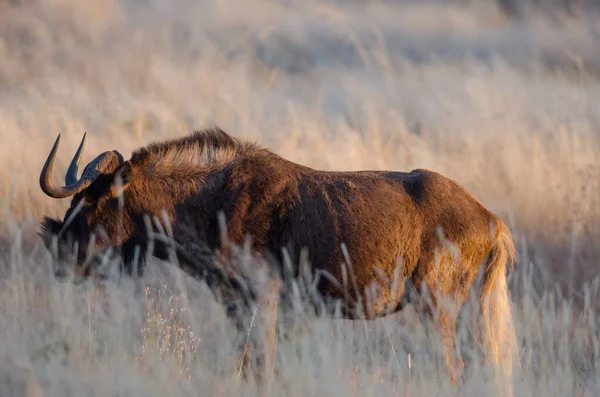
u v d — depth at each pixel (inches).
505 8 3722.9
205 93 1791.3
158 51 2401.6
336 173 864.9
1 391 695.7
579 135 1680.6
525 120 1808.6
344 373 782.5
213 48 2490.2
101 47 2381.9
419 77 2276.1
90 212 856.3
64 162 1283.2
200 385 740.0
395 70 2428.6
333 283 835.4
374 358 808.3
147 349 774.5
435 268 832.3
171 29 2817.4
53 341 754.2
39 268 920.3
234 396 743.7
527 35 3208.7
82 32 2559.1
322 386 724.0
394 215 835.4
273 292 836.0
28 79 1946.4
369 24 3412.9
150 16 3002.0
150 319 836.6
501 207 1355.8
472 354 806.5
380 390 753.6
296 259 839.1
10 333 762.2
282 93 2119.8
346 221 833.5
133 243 869.8
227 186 852.0
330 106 1990.7
